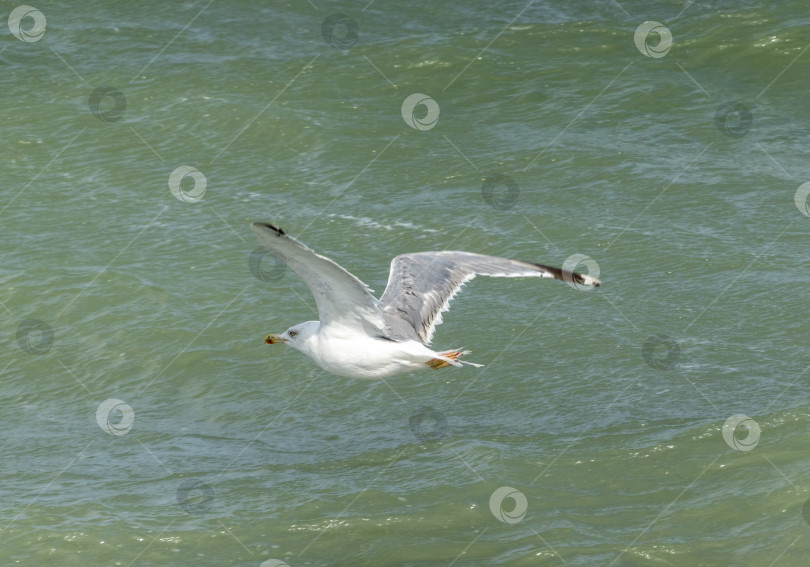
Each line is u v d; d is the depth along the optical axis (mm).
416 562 11859
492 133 22969
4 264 18969
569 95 24172
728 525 12164
